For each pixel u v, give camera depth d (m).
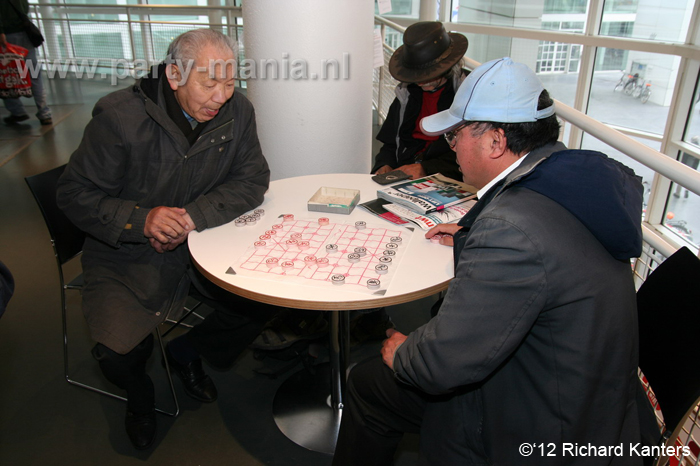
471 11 5.81
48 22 6.96
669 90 3.93
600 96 4.53
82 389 2.06
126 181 1.71
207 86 1.50
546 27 4.81
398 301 1.24
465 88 1.03
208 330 1.91
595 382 0.95
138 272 1.72
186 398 2.04
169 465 1.72
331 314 1.77
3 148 4.93
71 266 2.95
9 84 5.30
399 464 1.76
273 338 2.05
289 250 1.48
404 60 2.24
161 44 6.82
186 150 1.69
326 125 2.38
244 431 1.87
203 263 1.41
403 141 2.59
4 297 1.22
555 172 0.95
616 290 0.95
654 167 1.38
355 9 2.25
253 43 2.28
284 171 2.48
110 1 7.38
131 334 1.59
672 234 4.07
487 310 0.92
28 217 3.55
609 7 4.23
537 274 0.90
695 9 3.58
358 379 1.39
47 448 1.78
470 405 1.09
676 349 1.12
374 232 1.59
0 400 2.00
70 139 5.22
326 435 1.83
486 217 0.96
